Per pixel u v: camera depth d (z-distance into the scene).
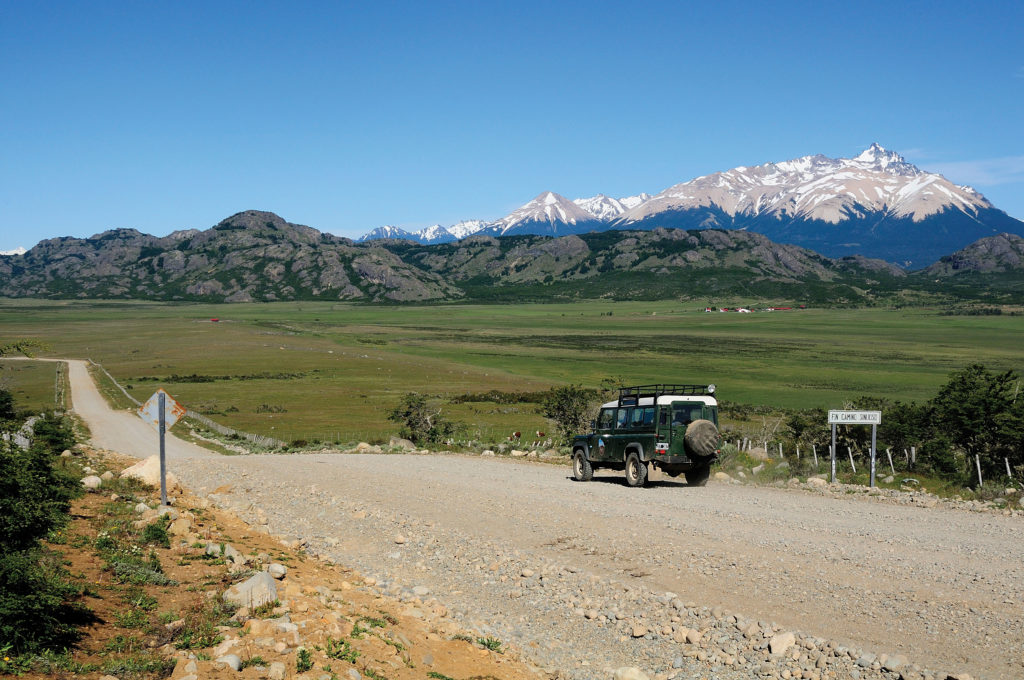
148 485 19.38
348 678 7.63
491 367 161.62
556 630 10.86
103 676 7.03
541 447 41.44
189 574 11.05
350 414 89.44
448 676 8.52
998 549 13.20
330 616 9.48
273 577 11.16
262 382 129.00
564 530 16.36
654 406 22.91
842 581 11.55
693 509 18.14
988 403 34.12
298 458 33.56
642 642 10.13
